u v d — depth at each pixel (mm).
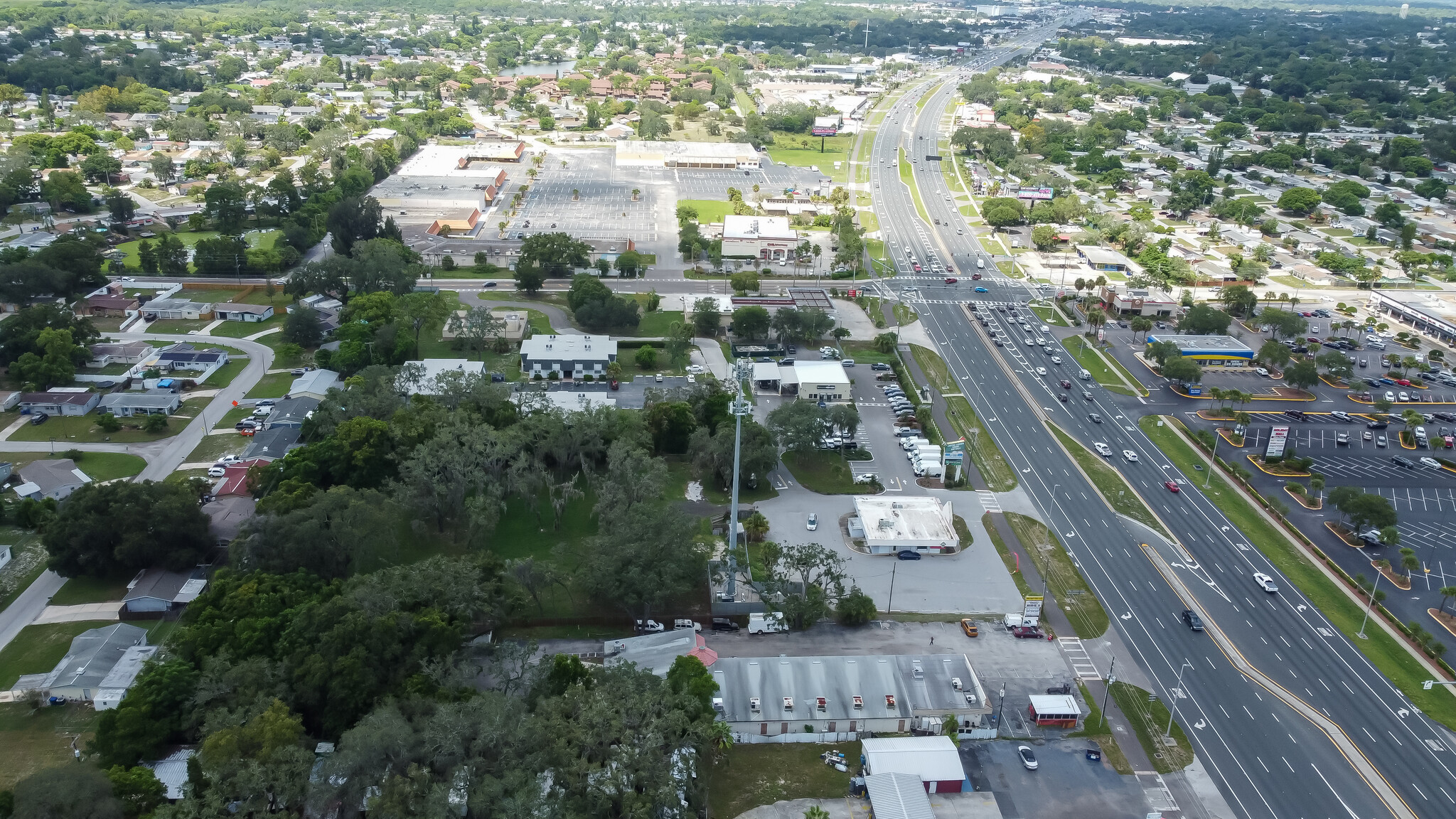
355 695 143250
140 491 190125
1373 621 192250
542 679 152125
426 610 159125
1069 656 178875
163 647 160250
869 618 185875
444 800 121062
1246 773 152625
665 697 141875
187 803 120125
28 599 183375
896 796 140125
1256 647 183500
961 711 158875
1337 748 158750
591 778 126812
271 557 177125
